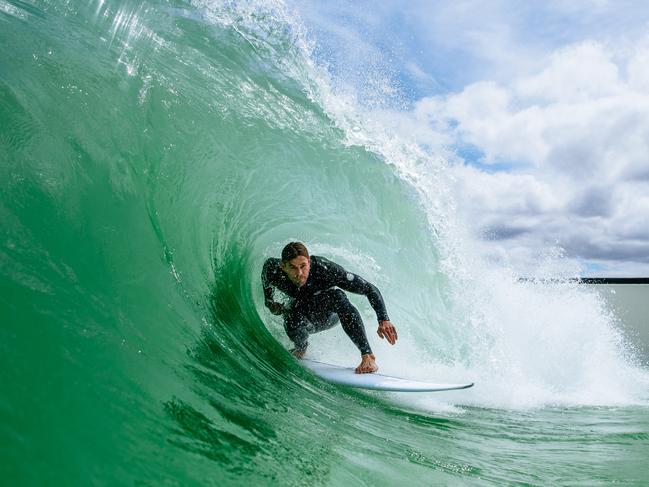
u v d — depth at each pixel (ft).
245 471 5.70
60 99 9.75
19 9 11.34
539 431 11.23
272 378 9.36
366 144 16.96
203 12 15.52
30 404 4.58
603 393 15.56
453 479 7.48
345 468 6.83
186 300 8.97
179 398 6.43
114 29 12.93
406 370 14.06
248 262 12.91
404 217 16.83
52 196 7.82
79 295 6.64
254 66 15.75
